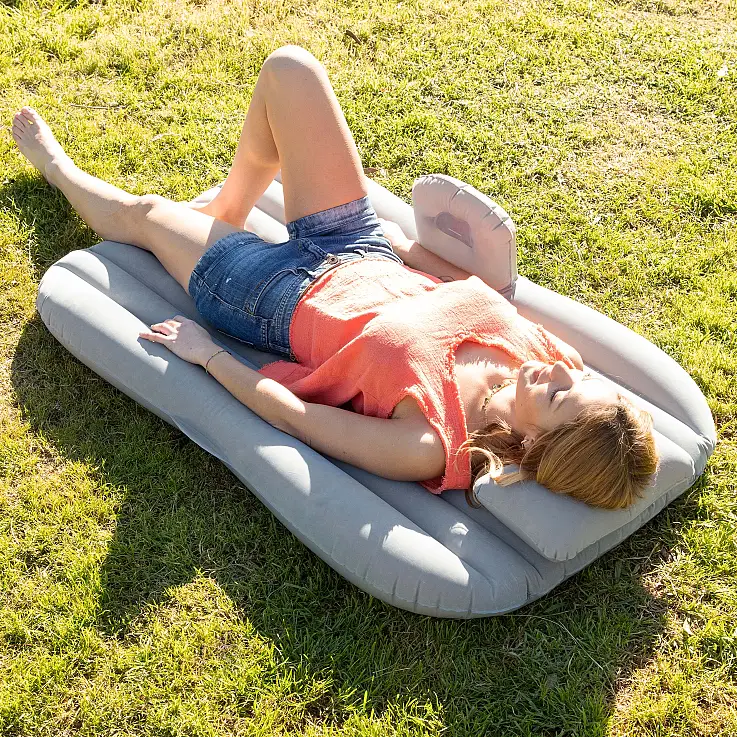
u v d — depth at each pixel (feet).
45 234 11.55
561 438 7.52
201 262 9.68
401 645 7.95
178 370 9.17
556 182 13.01
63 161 11.28
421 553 7.73
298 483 8.17
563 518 7.70
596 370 9.68
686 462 8.51
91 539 8.57
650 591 8.46
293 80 9.09
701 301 11.43
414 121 13.83
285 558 8.51
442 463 8.14
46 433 9.43
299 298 9.12
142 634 7.92
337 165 9.29
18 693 7.43
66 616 7.96
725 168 13.30
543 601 8.30
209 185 12.63
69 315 9.71
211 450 8.86
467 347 8.52
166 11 15.34
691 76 14.92
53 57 14.25
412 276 9.27
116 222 10.71
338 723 7.48
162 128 13.35
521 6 16.30
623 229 12.41
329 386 8.81
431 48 15.21
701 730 7.52
